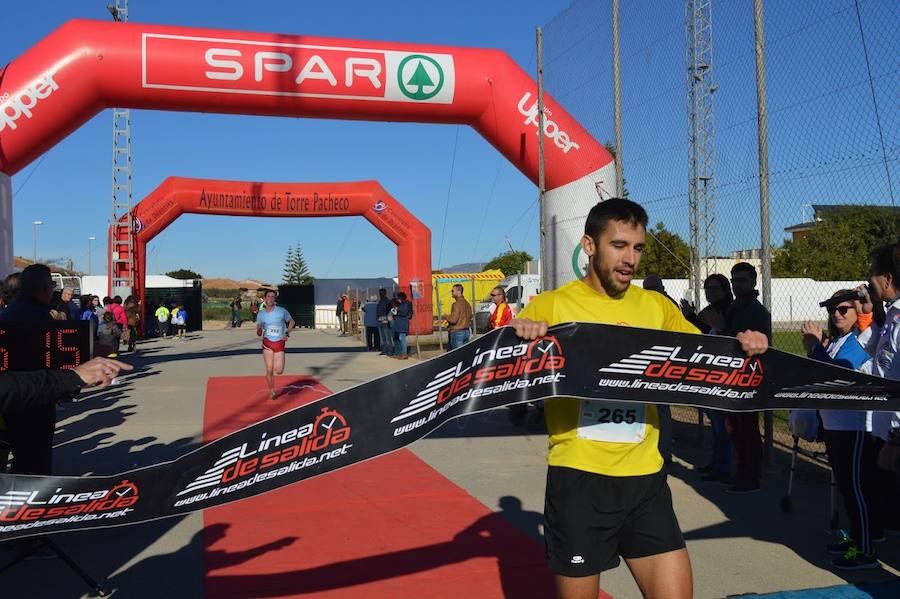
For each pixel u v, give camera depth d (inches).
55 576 179.6
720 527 212.7
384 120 430.9
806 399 119.0
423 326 979.3
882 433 163.6
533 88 421.4
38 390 117.9
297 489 257.6
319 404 115.3
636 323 114.8
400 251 990.4
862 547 177.8
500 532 209.3
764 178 270.1
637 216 111.0
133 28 392.8
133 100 401.1
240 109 411.2
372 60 405.7
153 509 115.0
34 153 402.0
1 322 193.0
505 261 2288.4
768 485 257.0
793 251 582.9
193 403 462.6
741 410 116.6
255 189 952.3
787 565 182.5
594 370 109.3
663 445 111.3
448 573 178.1
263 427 115.4
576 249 413.1
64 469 289.9
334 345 1014.4
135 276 948.0
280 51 398.3
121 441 344.2
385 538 205.2
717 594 164.7
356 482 266.8
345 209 969.5
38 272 209.6
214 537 207.3
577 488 106.5
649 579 107.2
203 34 396.2
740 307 241.3
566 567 106.5
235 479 115.3
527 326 108.7
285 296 1737.2
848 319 187.0
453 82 414.9
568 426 109.8
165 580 175.8
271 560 188.5
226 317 2287.2
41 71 383.6
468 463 296.8
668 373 111.0
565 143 414.9
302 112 417.4
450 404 113.7
